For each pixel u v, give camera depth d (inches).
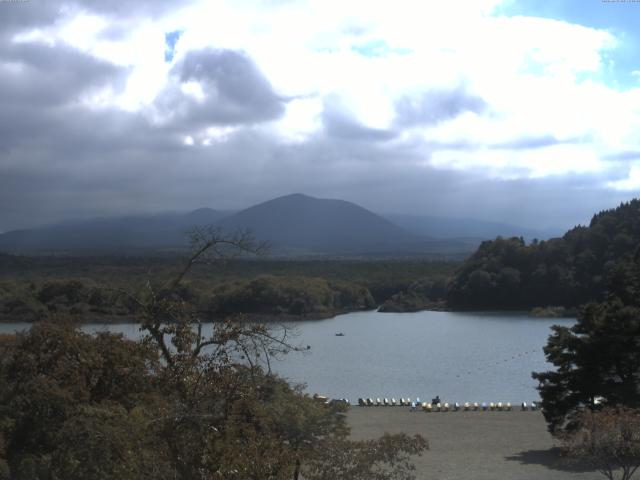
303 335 4717.0
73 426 677.3
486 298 6806.1
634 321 1412.4
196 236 742.5
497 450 1530.5
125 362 863.1
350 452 689.0
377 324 5605.3
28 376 839.1
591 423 1033.5
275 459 544.7
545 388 1486.2
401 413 2113.7
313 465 689.0
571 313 6082.7
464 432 1764.3
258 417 625.3
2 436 726.5
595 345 1428.4
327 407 891.4
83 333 924.6
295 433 741.9
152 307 703.1
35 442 773.9
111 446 625.6
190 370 625.3
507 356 3575.3
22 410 775.1
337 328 5251.0
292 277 6555.1
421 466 1370.6
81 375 836.6
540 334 4618.6
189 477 552.4
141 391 825.5
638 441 1008.2
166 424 568.1
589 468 1299.2
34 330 888.9
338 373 3112.7
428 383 2844.5
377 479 690.2
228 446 537.3
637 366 1465.3
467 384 2815.0
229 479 526.0
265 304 4911.4
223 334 657.0
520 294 6683.1
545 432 1747.0
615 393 1411.2
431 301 7470.5
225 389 606.2
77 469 643.5
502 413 2091.5
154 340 735.1
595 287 6210.6
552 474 1274.6
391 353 3750.0
